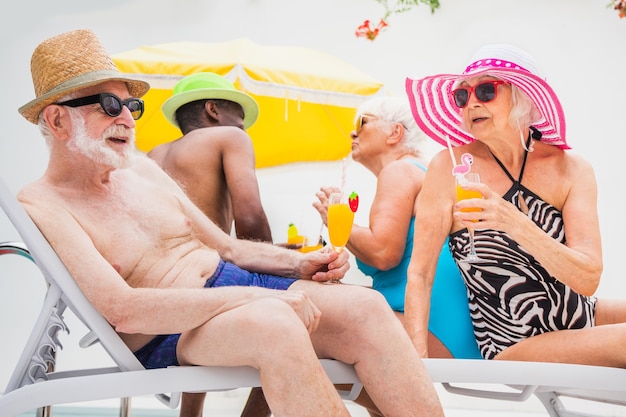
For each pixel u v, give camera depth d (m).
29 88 5.86
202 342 1.75
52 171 1.95
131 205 2.07
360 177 5.62
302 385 1.61
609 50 5.62
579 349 2.11
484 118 2.26
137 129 3.91
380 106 3.05
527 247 2.07
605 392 2.29
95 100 1.94
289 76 4.00
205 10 5.89
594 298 2.39
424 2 5.80
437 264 2.52
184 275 2.08
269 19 5.90
